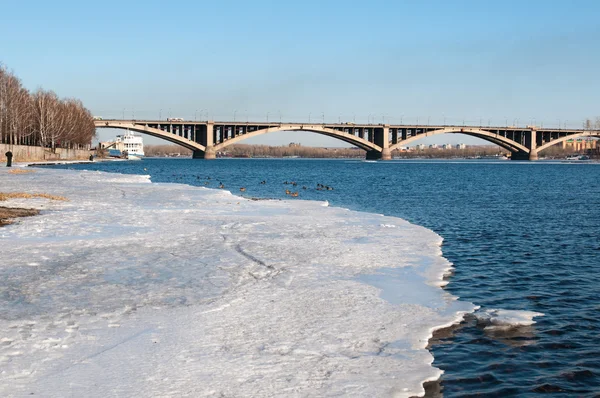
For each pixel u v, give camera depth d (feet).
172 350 28.45
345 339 31.24
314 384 25.08
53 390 23.49
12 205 93.81
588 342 33.19
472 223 94.22
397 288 43.19
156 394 23.35
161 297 38.27
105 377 24.95
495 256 61.72
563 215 107.96
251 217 84.79
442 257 57.00
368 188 200.03
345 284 43.32
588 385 27.48
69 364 26.37
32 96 457.27
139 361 26.89
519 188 205.98
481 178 299.17
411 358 29.04
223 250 55.88
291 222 79.71
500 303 42.09
